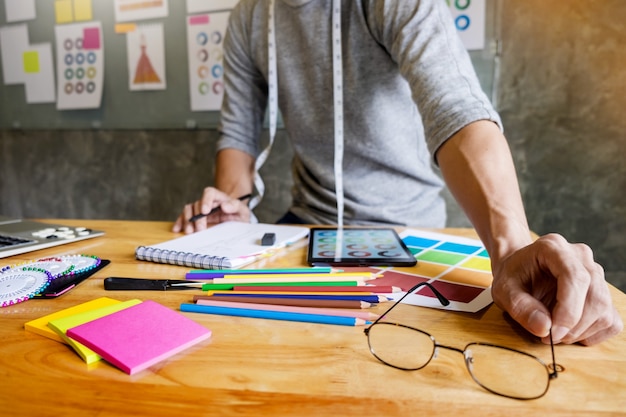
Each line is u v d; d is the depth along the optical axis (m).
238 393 0.29
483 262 0.57
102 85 1.72
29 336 0.37
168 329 0.36
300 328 0.38
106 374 0.31
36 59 1.78
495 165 0.54
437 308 0.43
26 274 0.50
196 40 1.58
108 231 0.78
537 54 1.34
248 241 0.66
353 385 0.30
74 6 1.69
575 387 0.30
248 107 1.11
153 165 1.72
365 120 0.95
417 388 0.30
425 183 1.03
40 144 1.84
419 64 0.69
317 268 0.53
